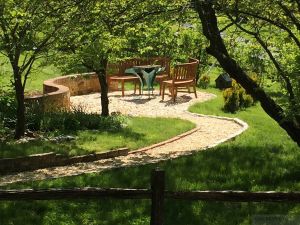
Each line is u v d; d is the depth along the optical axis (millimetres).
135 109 19344
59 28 11617
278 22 9508
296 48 11344
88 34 10625
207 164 10852
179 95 22484
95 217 7789
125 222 7609
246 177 9812
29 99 16062
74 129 14570
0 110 14859
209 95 22625
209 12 9406
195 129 15727
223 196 5688
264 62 19188
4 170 10594
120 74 23312
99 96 22406
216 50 9633
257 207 8164
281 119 9609
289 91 9281
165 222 7586
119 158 12039
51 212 7898
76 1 9398
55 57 13242
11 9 11125
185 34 13781
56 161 11289
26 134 13625
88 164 11438
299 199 5738
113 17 9656
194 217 7777
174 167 10664
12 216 7707
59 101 17234
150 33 11875
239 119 17562
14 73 12836
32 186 9172
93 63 15070
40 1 10672
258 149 12531
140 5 9805
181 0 9508
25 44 12328
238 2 9359
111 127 15219
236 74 9648
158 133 14891
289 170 10328
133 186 9234
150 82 21766
